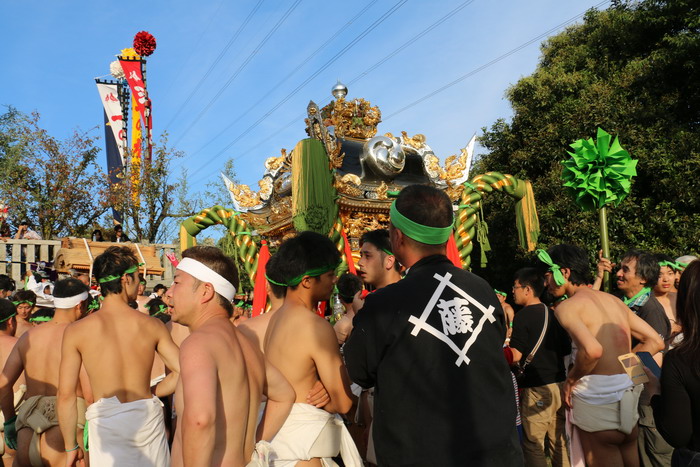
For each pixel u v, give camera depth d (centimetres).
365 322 235
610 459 365
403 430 218
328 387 290
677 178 1202
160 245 1471
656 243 1225
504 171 1639
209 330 225
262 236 862
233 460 215
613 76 1498
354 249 762
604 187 485
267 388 264
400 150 763
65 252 996
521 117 1588
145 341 398
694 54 1293
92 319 387
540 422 498
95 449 364
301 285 305
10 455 545
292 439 284
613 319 377
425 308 229
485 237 766
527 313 513
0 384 454
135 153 2284
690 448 252
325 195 652
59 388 375
